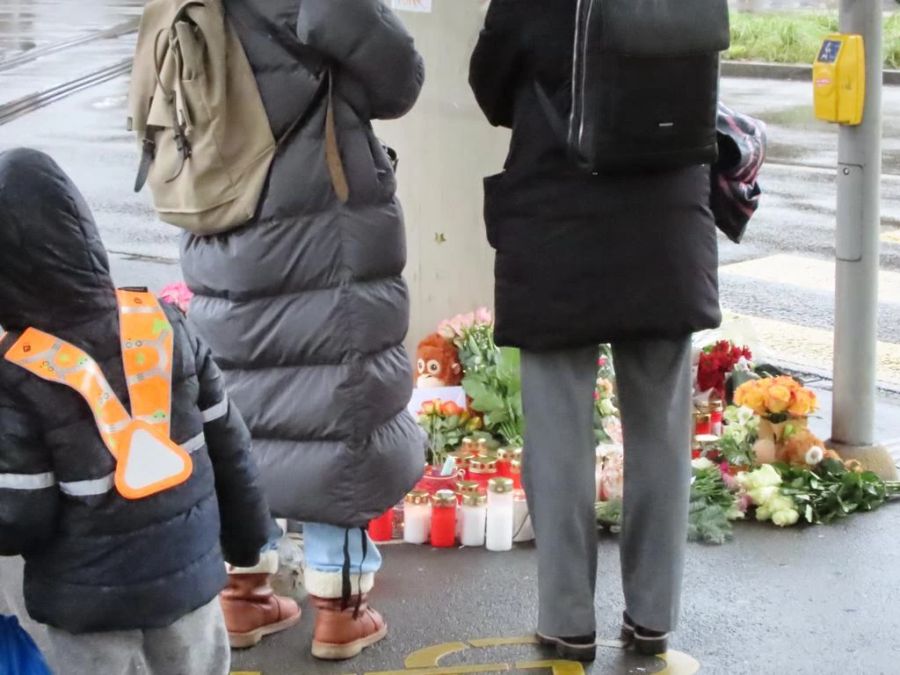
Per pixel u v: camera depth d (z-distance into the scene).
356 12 3.57
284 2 3.68
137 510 2.76
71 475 2.72
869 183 5.58
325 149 3.71
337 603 4.02
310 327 3.78
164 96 3.73
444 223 6.25
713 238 3.81
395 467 3.92
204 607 2.93
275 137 3.72
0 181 2.70
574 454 3.85
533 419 3.87
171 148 3.81
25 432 2.67
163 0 3.83
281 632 4.24
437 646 4.14
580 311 3.69
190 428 2.88
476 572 4.76
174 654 2.90
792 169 13.62
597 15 3.47
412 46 3.72
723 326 6.82
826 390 7.33
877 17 5.47
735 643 4.15
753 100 17.28
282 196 3.72
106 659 2.83
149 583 2.78
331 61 3.68
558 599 3.96
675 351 3.82
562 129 3.63
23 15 18.50
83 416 2.72
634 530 3.97
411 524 5.03
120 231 10.23
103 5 19.62
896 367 7.79
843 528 5.18
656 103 3.52
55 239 2.71
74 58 15.84
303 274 3.77
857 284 5.64
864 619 4.34
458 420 5.78
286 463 3.87
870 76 5.49
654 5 3.50
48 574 2.78
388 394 3.88
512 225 3.76
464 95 6.15
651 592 3.97
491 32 3.71
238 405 3.88
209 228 3.79
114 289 2.86
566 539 3.91
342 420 3.81
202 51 3.66
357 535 3.96
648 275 3.68
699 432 5.75
